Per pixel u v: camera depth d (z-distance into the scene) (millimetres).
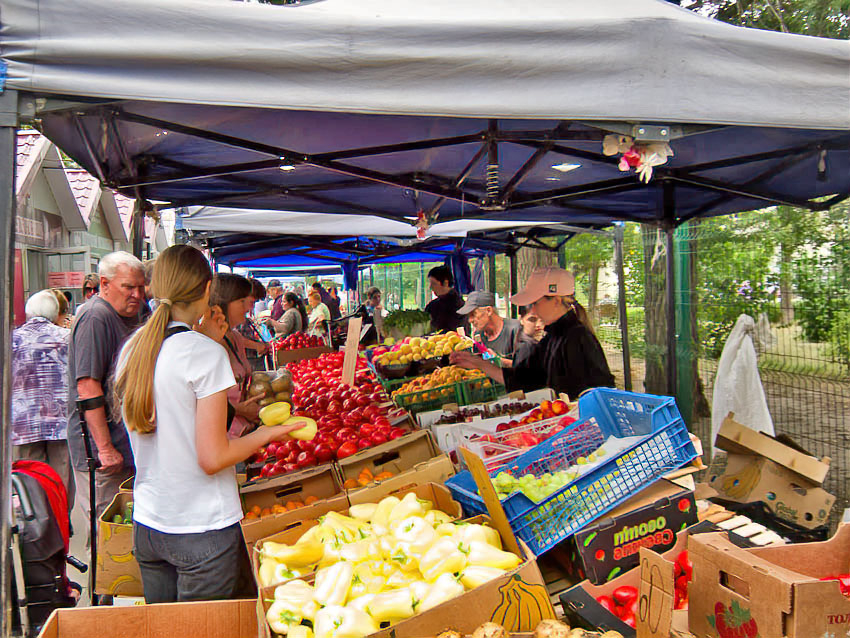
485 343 7301
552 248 11180
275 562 2344
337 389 5211
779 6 9695
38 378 5387
